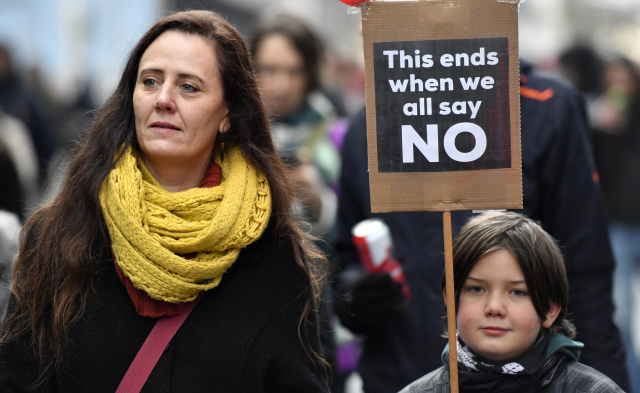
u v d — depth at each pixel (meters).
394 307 10.45
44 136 24.11
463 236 8.85
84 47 32.97
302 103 14.38
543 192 10.61
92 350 8.03
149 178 8.38
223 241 8.17
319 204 12.62
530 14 49.97
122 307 8.15
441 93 8.55
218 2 38.16
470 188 8.55
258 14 43.16
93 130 8.49
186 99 8.28
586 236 10.53
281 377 8.41
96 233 8.23
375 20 8.57
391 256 10.48
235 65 8.52
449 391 8.91
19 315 8.16
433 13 8.54
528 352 8.63
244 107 8.65
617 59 20.36
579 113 10.77
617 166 19.80
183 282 8.00
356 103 29.70
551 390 8.59
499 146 8.54
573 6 50.06
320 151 14.13
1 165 17.30
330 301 11.94
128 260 7.96
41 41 32.94
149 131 8.23
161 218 8.12
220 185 8.45
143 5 31.92
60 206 8.32
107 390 8.02
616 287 19.86
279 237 8.64
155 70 8.28
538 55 30.86
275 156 8.82
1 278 11.08
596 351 10.45
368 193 11.38
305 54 14.23
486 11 8.52
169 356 8.09
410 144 8.58
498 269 8.59
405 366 10.62
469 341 8.73
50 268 8.15
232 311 8.32
